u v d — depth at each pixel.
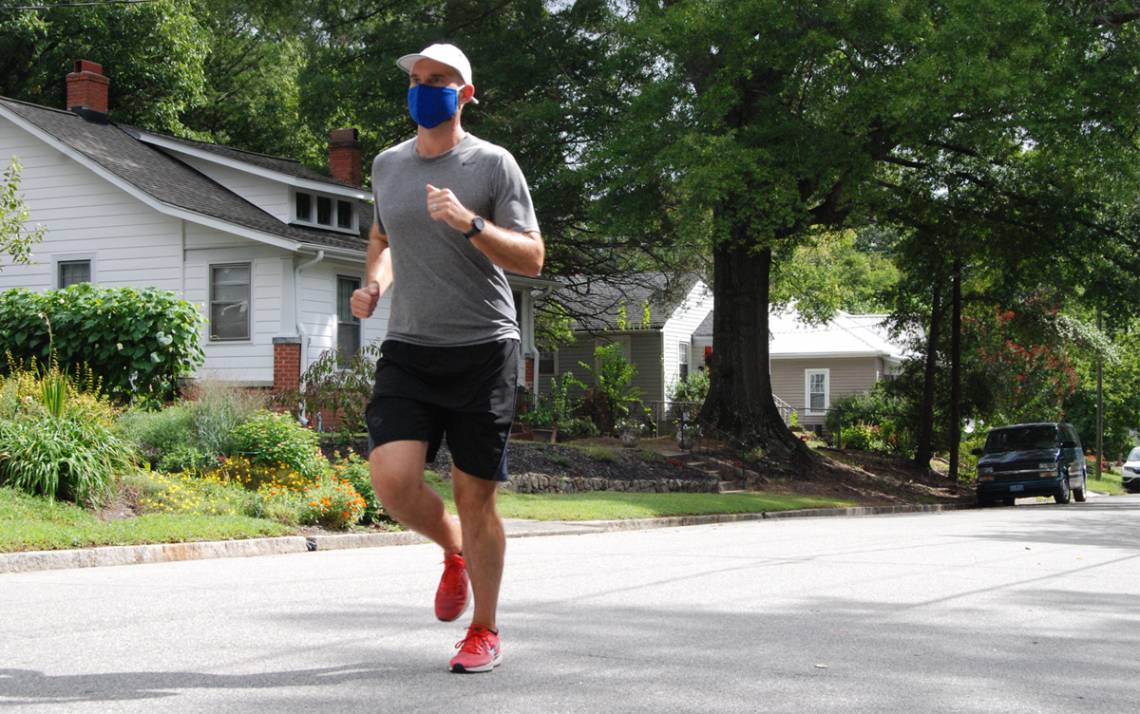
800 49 23.00
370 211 30.16
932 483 32.34
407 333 4.60
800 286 44.09
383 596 7.50
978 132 24.78
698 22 23.00
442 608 5.10
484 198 4.53
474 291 4.58
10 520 10.31
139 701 4.26
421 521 4.74
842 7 22.62
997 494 27.52
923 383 36.03
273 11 32.62
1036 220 29.27
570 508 16.47
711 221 23.98
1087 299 30.56
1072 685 5.00
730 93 23.28
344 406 18.61
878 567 9.88
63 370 16.09
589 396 30.84
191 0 39.62
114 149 25.55
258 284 23.56
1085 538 14.20
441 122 4.51
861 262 62.97
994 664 5.45
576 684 4.71
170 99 37.69
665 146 23.61
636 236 29.73
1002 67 22.19
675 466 24.12
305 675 4.79
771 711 4.33
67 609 6.79
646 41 24.58
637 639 5.93
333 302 24.59
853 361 50.88
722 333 28.59
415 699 4.35
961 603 7.62
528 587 8.17
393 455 4.52
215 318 23.94
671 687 4.71
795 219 25.34
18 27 34.00
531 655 5.38
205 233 23.95
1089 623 6.87
